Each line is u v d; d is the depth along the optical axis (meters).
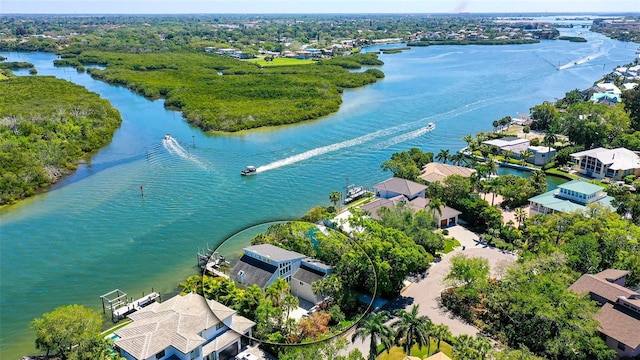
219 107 159.38
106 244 78.56
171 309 50.47
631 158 108.12
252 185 102.12
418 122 154.12
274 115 153.25
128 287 67.12
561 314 50.94
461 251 74.44
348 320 45.41
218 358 47.28
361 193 96.25
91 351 48.28
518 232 77.00
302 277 45.97
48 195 98.50
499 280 62.94
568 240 68.31
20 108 142.38
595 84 199.62
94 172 110.94
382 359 50.12
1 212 90.81
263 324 45.16
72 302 64.19
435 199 81.62
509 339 53.97
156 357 45.81
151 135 139.38
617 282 59.97
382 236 61.94
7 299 64.75
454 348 48.56
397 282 60.50
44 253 76.25
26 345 56.12
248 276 46.84
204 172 109.94
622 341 49.28
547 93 199.88
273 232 50.09
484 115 164.00
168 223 85.06
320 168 112.75
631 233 68.12
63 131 127.00
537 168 114.25
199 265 71.62
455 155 112.88
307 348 43.31
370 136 138.50
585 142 121.69
